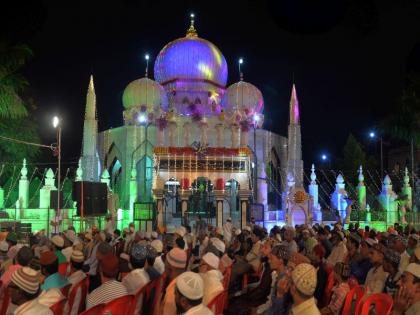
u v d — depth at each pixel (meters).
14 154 58.53
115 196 53.47
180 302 7.17
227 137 61.97
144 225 47.84
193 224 47.19
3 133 55.56
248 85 68.56
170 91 69.06
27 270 7.84
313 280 7.40
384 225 53.53
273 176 66.75
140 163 61.72
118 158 63.88
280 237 24.64
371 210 57.75
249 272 14.78
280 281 11.01
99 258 10.41
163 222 49.50
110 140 65.12
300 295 7.43
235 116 62.53
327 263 13.34
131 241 20.22
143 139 62.31
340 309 10.50
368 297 9.10
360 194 57.66
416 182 62.06
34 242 21.94
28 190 55.94
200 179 54.66
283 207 57.38
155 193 49.75
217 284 10.52
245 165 51.22
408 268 9.53
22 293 7.71
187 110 67.00
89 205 30.44
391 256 11.91
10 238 19.84
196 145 51.09
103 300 9.23
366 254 15.10
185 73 69.31
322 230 24.59
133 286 10.92
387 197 56.47
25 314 6.80
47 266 10.86
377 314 9.02
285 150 67.81
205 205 56.31
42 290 10.03
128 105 66.12
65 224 45.69
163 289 12.13
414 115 52.91
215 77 70.38
